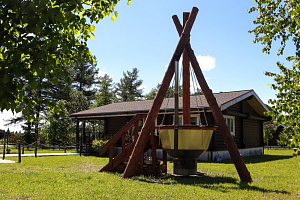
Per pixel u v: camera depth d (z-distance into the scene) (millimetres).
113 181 6980
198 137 7621
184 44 8195
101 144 17797
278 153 22766
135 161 7828
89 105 43219
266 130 34781
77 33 4469
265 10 5441
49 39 3244
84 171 9141
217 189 6094
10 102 3021
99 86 45750
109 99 42125
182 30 8891
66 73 3371
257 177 8156
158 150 16781
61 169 9727
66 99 39906
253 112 20641
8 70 2887
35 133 32188
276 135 38344
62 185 6336
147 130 8008
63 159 14359
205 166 11477
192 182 7137
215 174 8844
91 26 4562
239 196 5383
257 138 21656
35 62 2941
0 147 26797
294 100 3650
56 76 3299
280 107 3656
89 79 44312
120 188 6023
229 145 7586
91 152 18969
